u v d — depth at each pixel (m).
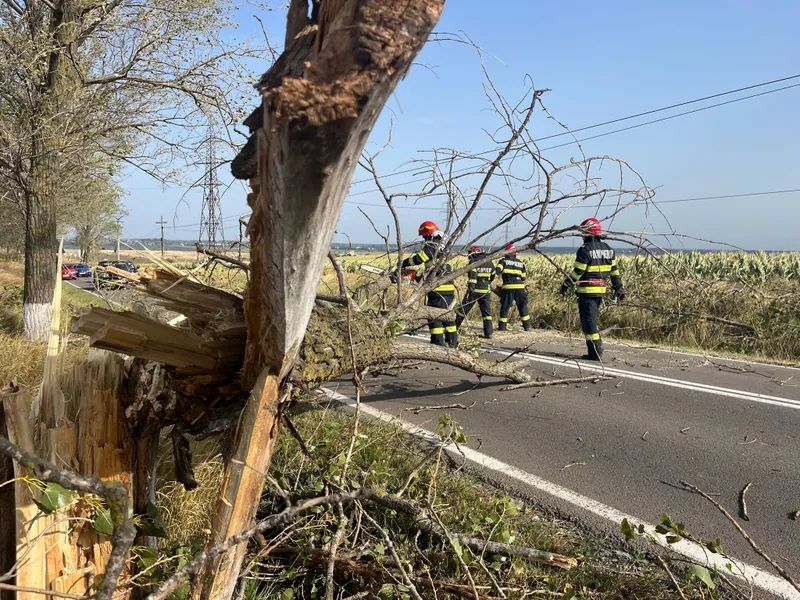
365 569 2.24
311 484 2.70
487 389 5.90
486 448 4.11
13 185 8.49
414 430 4.35
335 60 0.87
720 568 2.54
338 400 5.34
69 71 7.22
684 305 9.37
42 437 1.62
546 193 3.62
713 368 7.02
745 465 3.80
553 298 11.66
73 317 1.48
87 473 1.62
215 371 1.65
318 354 1.84
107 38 7.80
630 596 2.31
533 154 3.55
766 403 5.32
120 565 0.96
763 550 2.71
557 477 3.59
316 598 2.20
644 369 6.95
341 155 0.90
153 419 1.72
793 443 4.22
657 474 3.65
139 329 1.52
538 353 8.05
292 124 0.82
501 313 10.58
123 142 8.24
